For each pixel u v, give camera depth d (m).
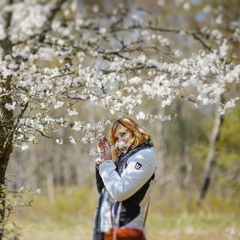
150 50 10.42
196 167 27.86
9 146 6.39
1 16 13.62
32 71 6.64
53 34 11.02
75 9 15.88
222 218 17.31
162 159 30.31
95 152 5.67
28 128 6.04
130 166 5.13
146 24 12.05
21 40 10.20
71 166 45.16
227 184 17.12
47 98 6.11
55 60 9.01
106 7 22.48
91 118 29.00
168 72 7.30
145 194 5.20
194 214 19.84
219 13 17.92
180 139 30.48
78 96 6.24
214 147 15.27
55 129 6.00
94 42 9.37
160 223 17.61
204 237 13.99
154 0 24.44
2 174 6.45
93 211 24.19
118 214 5.09
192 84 6.60
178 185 28.34
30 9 14.14
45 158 44.00
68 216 23.73
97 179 5.53
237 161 15.99
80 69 6.67
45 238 15.57
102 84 6.54
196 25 22.86
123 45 8.46
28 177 41.34
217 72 7.07
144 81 6.51
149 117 5.91
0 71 6.69
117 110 6.05
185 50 17.25
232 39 10.47
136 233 5.02
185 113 28.84
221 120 15.51
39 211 24.33
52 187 38.56
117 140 5.59
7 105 6.04
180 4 23.53
